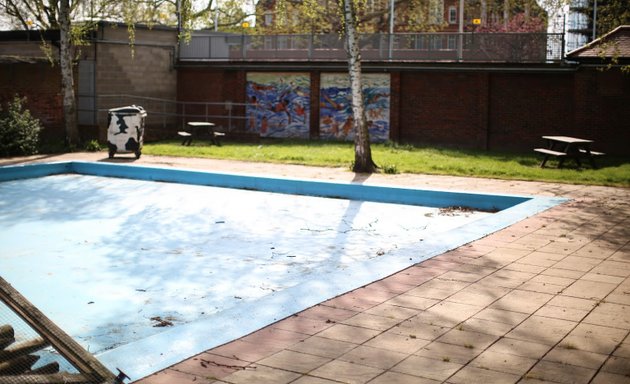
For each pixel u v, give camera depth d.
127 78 30.62
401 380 5.35
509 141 26.92
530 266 9.04
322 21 36.50
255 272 10.25
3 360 5.34
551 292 7.85
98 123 29.28
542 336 6.38
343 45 29.66
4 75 29.00
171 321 8.11
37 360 5.56
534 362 5.73
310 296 7.59
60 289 9.45
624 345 6.16
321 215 14.66
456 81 27.56
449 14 49.94
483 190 16.19
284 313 7.00
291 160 22.03
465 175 18.89
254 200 16.48
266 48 31.27
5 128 23.38
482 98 27.05
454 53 27.41
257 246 11.93
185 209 15.30
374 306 7.27
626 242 10.56
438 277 8.45
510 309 7.21
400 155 23.36
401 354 5.91
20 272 10.33
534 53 25.94
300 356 5.86
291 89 31.09
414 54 28.19
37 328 5.30
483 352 5.96
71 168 21.03
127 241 12.32
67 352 5.23
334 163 21.33
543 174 18.78
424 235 12.77
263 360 5.78
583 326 6.68
